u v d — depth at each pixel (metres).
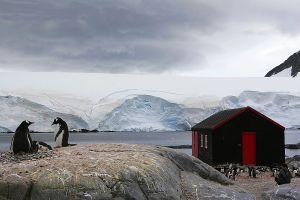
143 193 14.27
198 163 20.39
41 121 152.25
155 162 16.31
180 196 16.02
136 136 158.75
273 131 31.72
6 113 147.50
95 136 157.38
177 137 152.00
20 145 16.91
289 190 19.02
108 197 13.45
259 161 31.33
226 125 31.20
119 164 14.93
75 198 13.10
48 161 15.00
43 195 12.99
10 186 12.96
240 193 18.42
